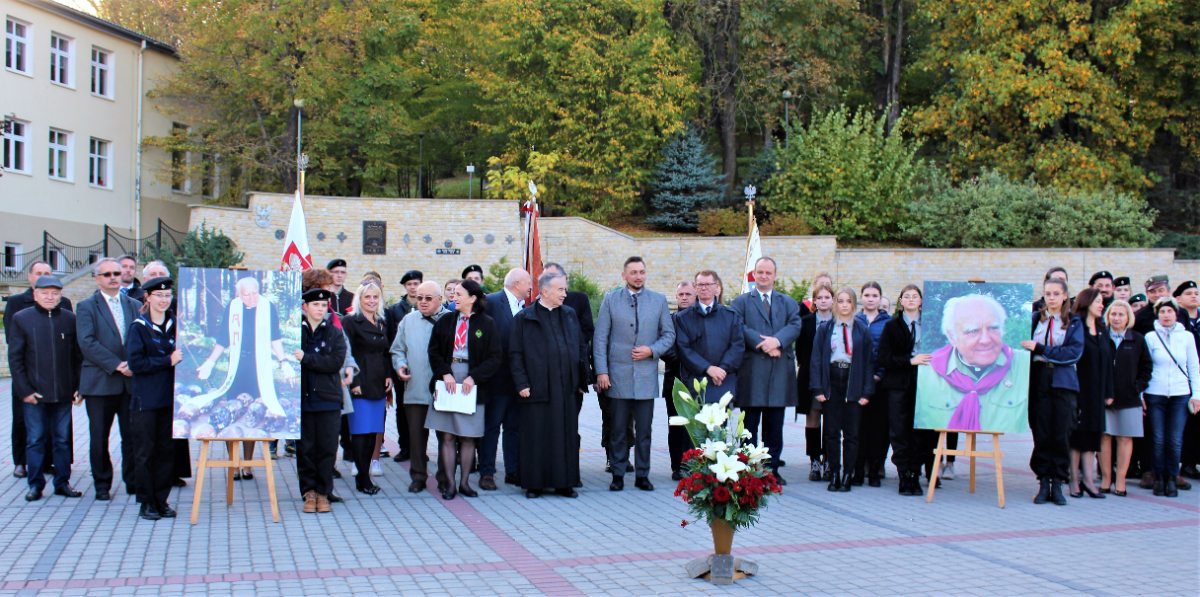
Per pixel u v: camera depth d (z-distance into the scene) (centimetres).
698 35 3484
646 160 3428
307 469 784
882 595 550
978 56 3089
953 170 3266
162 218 3478
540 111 3222
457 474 1025
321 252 2911
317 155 3334
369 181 3544
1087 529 757
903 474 924
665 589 559
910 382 930
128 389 829
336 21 3169
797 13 3384
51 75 3067
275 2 3191
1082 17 3016
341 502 835
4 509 775
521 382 873
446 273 2953
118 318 830
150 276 988
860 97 3991
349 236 2928
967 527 761
